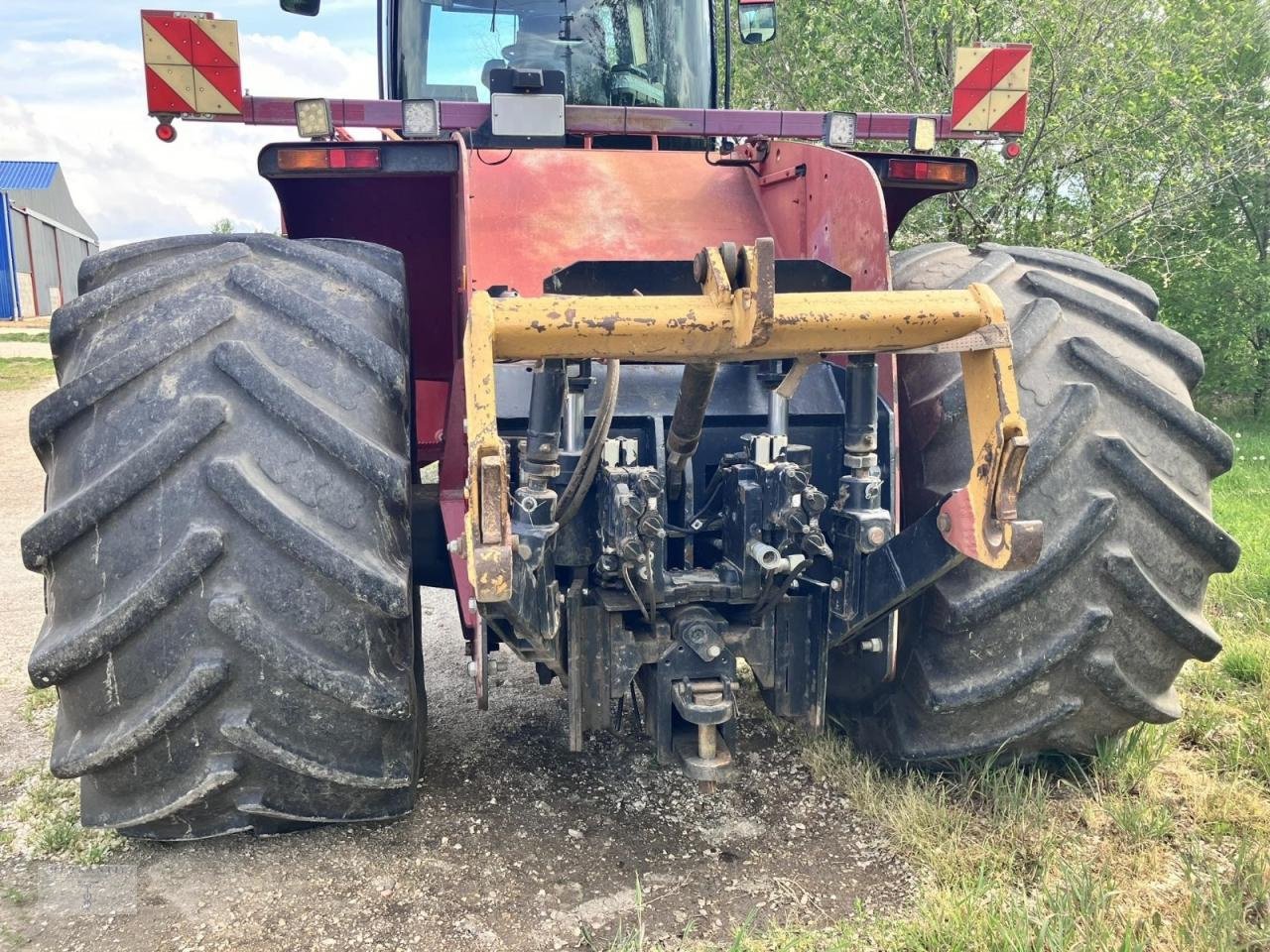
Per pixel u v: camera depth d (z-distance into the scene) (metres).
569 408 2.25
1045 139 7.73
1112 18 7.68
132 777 2.01
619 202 2.96
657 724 2.32
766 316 1.64
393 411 2.07
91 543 1.90
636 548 2.09
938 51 8.07
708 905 2.20
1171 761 2.82
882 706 2.59
